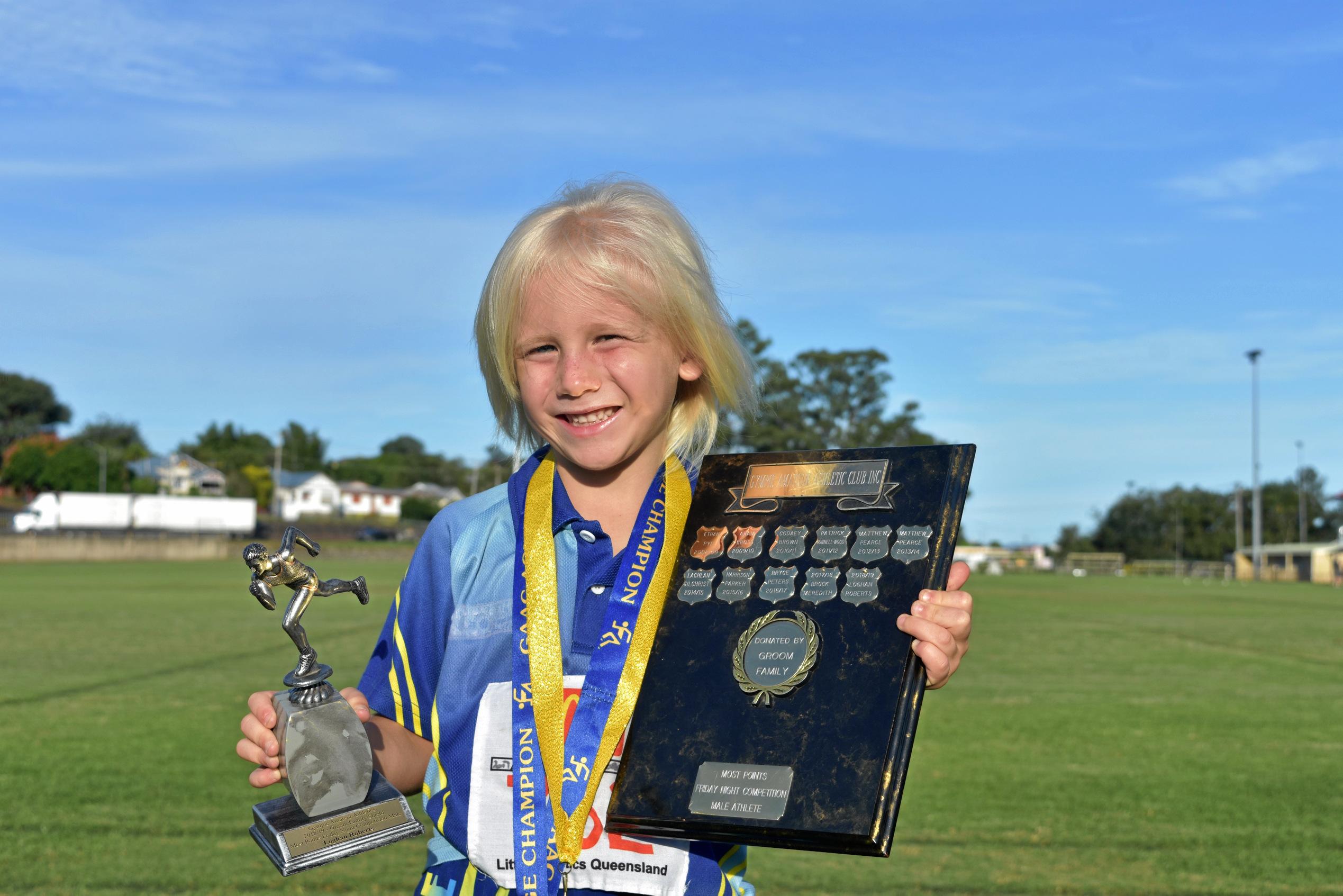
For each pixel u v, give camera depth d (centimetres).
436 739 148
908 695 126
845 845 122
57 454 8575
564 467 155
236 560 5153
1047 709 976
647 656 143
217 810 558
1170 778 677
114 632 1595
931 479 139
